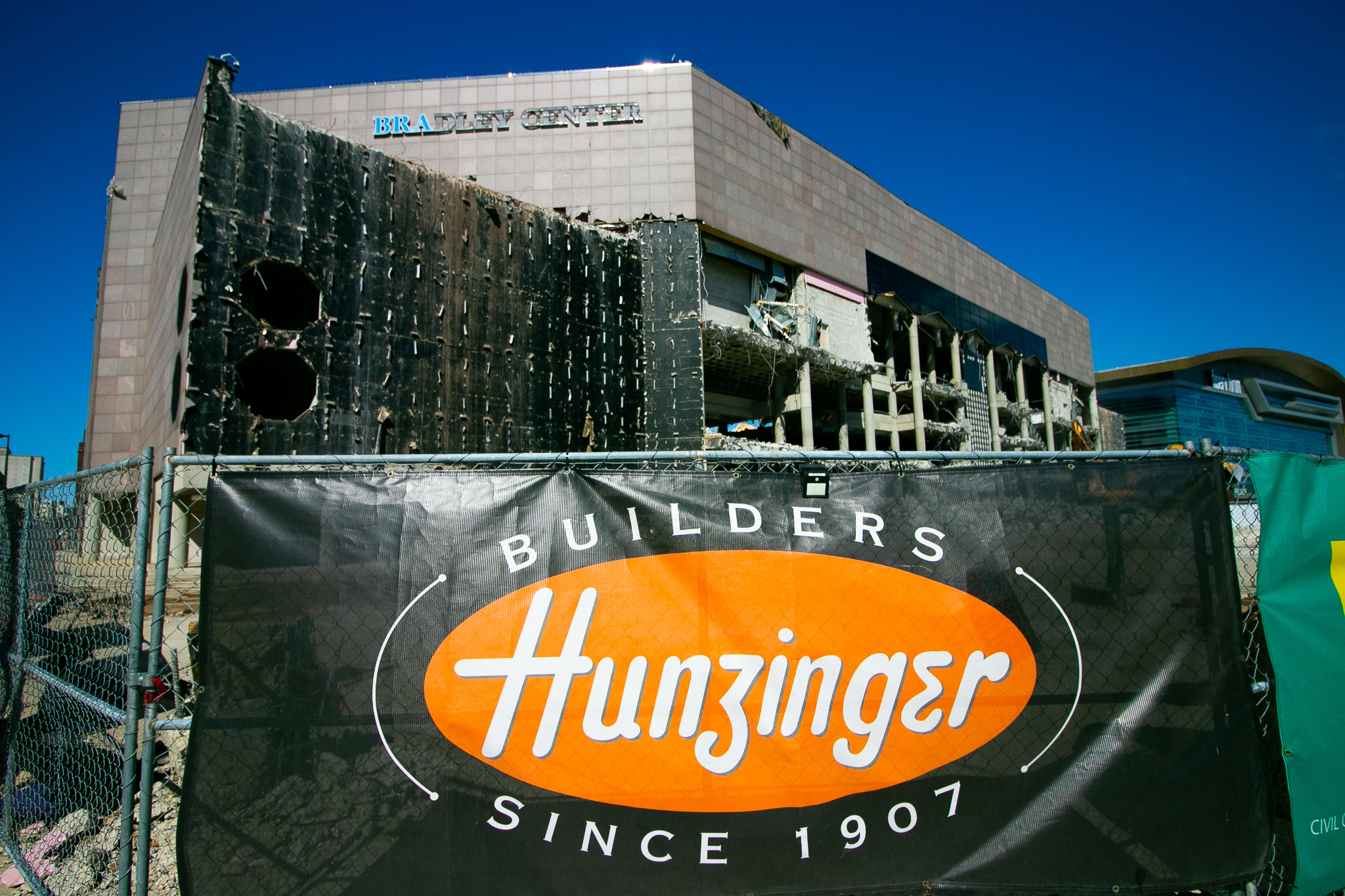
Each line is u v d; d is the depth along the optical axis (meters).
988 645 3.14
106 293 21.61
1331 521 3.74
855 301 23.34
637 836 2.90
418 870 2.79
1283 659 3.46
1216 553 3.30
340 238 10.08
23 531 4.71
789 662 3.05
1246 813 3.13
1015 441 31.47
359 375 10.05
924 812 3.01
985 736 3.08
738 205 19.80
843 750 3.02
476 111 19.42
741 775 2.97
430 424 10.73
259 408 12.19
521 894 2.82
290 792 2.77
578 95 19.38
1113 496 3.30
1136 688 3.16
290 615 2.89
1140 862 3.03
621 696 2.98
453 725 2.89
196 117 9.66
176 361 10.06
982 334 29.89
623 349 13.91
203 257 8.88
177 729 3.02
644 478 3.15
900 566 3.17
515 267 12.20
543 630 2.99
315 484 3.00
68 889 4.04
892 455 3.27
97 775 5.18
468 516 3.04
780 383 20.62
